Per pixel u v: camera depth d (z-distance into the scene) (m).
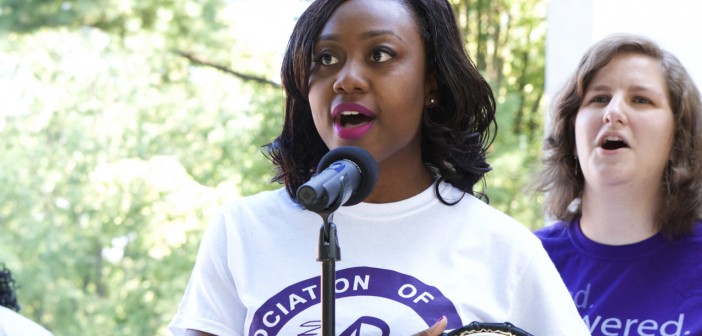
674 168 4.34
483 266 3.07
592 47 4.52
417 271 3.03
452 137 3.18
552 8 5.98
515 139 10.73
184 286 12.71
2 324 4.25
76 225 13.08
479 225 3.12
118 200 12.86
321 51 3.03
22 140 13.19
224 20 13.14
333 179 2.55
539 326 3.06
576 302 4.37
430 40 3.10
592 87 4.45
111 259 13.05
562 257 4.52
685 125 4.37
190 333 3.10
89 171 13.02
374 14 3.00
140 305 12.84
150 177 12.73
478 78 3.19
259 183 11.89
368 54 2.99
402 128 3.01
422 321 2.94
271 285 3.04
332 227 2.58
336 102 2.98
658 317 4.20
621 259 4.35
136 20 13.19
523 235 3.12
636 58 4.41
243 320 3.10
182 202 12.58
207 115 12.68
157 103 12.94
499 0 11.52
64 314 13.04
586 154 4.41
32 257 13.10
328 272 2.59
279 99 12.09
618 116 4.30
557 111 4.64
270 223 3.16
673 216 4.32
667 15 5.50
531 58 11.73
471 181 3.24
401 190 3.15
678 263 4.27
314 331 2.95
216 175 12.45
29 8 13.09
